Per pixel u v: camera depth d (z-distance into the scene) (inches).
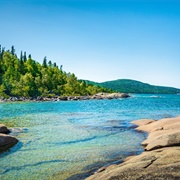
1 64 6215.6
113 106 3240.7
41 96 5561.0
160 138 697.0
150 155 532.1
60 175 544.1
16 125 1301.7
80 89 7066.9
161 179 410.3
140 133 1054.4
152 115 1948.8
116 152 727.7
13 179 523.5
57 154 713.0
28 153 724.7
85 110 2511.1
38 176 539.8
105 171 510.3
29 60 7022.6
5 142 784.3
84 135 1010.7
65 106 3174.2
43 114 1984.5
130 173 447.2
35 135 1002.7
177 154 514.0
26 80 5625.0
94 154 709.3
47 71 7224.4
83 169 579.5
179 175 414.9
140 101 4827.8
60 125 1307.8
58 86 6565.0
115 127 1226.6
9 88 5319.9
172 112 2266.2
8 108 2655.0
